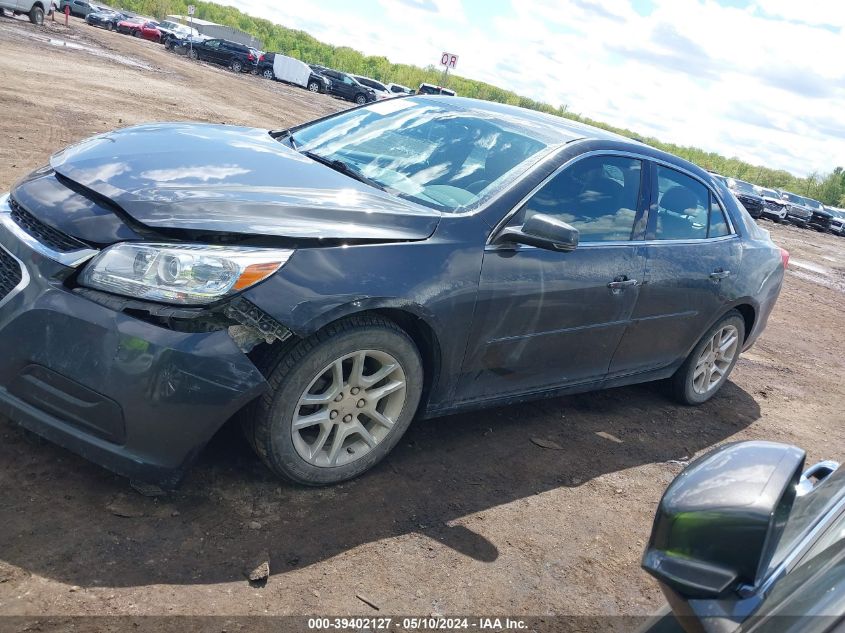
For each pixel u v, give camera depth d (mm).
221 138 3693
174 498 2775
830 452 5016
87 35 34344
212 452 3102
